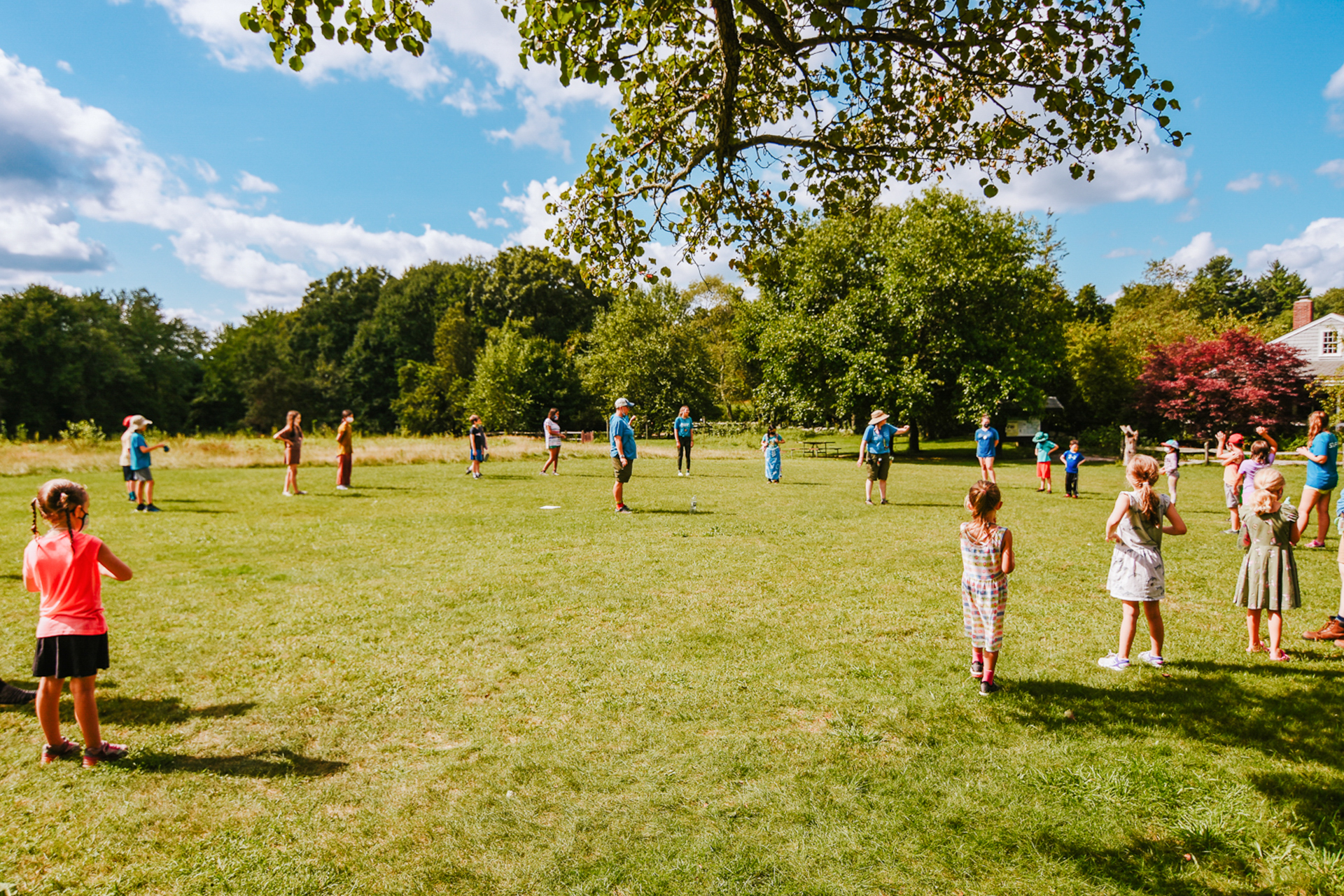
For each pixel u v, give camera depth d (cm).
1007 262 3109
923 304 2995
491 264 6881
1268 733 413
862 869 294
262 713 435
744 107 653
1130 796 349
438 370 6047
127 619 611
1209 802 342
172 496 1425
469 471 2003
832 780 362
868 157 621
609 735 410
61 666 359
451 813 331
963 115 584
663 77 643
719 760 381
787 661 528
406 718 431
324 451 2570
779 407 3519
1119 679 496
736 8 609
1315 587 749
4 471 1778
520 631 591
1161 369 3591
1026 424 4416
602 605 669
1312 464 947
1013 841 314
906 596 702
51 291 5775
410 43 467
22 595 670
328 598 682
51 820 319
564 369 5422
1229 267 9012
